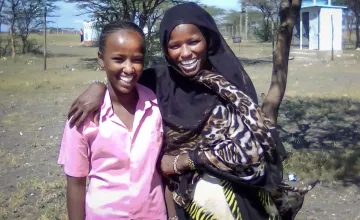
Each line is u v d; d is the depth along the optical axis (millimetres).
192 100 2293
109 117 2217
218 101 2254
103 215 2207
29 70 22172
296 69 21203
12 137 8641
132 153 2211
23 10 31188
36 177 6320
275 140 2162
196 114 2250
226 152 2152
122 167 2201
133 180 2205
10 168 6754
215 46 2322
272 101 5223
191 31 2258
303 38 29141
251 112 2150
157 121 2289
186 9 2289
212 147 2205
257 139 2141
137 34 2227
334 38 28000
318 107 10922
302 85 15398
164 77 2391
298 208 2438
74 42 51250
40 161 7082
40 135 8781
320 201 5352
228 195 2236
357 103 11508
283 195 2355
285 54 5289
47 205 5355
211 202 2244
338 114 10156
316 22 27984
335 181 5879
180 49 2268
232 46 40719
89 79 18188
